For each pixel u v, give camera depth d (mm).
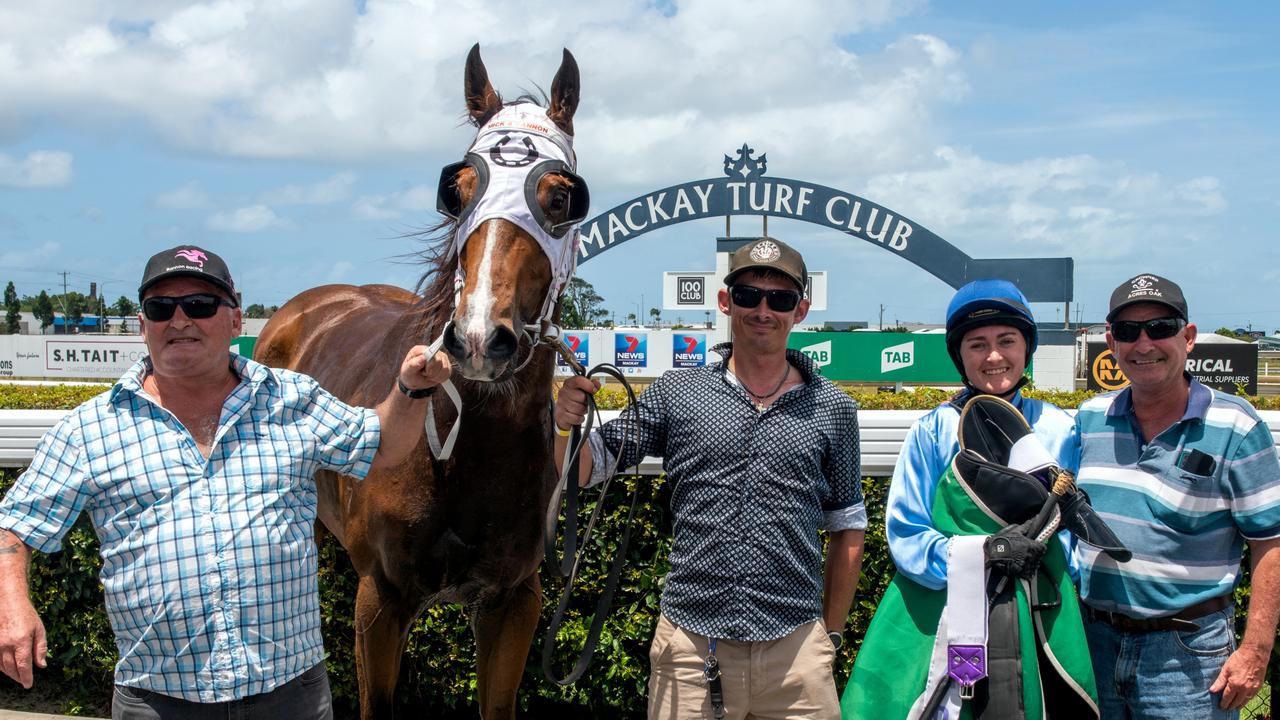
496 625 2816
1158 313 2281
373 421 2127
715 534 2287
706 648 2305
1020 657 2127
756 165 11922
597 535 3697
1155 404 2371
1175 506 2295
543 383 2621
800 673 2275
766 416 2336
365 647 2738
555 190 2426
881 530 3600
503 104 2730
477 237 2314
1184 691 2293
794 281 2365
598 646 3699
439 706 4133
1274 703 3525
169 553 1873
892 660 2299
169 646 1887
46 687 4242
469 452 2555
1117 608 2359
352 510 2789
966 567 2168
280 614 1957
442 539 2623
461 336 2174
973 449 2301
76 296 62438
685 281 13430
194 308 1921
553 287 2455
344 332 3752
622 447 2477
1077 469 2480
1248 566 3367
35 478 1893
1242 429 2277
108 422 1917
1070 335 12477
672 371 2512
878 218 11859
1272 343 62812
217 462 1937
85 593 3963
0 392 8695
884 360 14031
